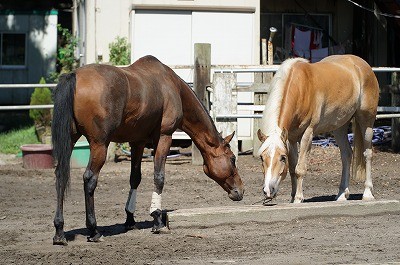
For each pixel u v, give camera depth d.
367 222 9.42
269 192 8.76
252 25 17.47
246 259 7.40
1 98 25.17
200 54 15.37
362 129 11.02
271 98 9.46
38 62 25.34
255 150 15.77
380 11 19.03
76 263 7.33
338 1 19.41
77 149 14.95
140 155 9.28
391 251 7.70
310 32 19.38
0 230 9.20
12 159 16.55
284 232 8.85
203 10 17.27
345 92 10.40
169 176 13.98
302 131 9.91
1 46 25.38
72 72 8.18
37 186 13.11
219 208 9.45
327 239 8.40
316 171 14.33
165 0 17.17
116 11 18.31
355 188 12.52
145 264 7.25
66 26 26.53
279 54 19.33
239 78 17.27
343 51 19.44
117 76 8.31
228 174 9.56
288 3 19.25
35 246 8.20
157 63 9.21
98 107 8.06
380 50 19.41
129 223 9.20
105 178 13.80
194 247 8.06
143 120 8.73
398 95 16.25
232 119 15.12
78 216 10.29
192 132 9.50
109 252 7.86
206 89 15.38
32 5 26.27
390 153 15.95
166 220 9.20
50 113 18.91
